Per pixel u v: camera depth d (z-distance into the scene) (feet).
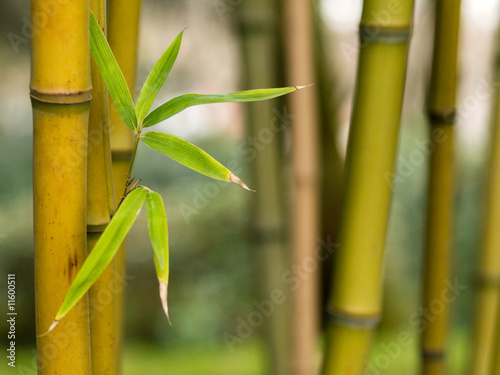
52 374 2.84
